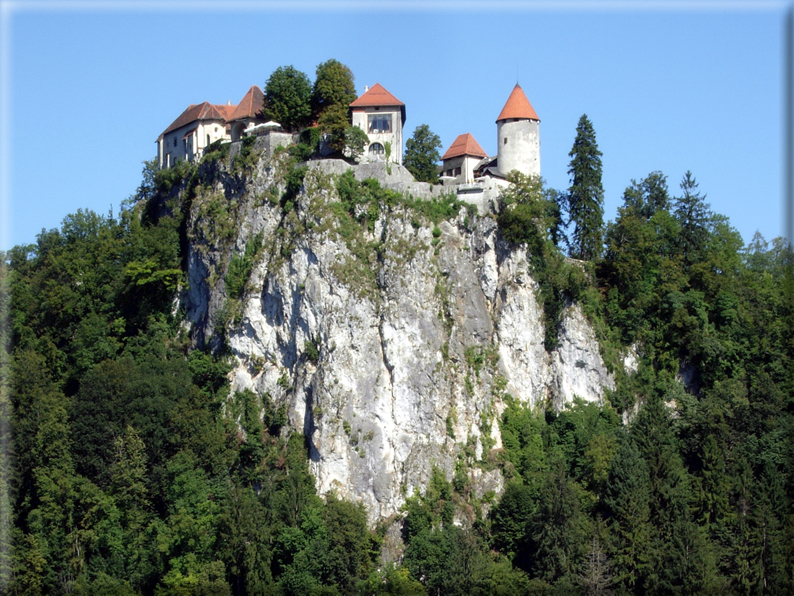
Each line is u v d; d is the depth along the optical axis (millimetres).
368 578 141875
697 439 160375
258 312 160375
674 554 140625
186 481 145250
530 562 145625
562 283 166875
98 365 162875
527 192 163750
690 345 172250
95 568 142750
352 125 167875
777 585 141875
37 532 143375
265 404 156875
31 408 154125
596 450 153625
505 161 171375
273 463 151500
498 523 148500
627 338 171625
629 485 147750
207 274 167875
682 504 147375
